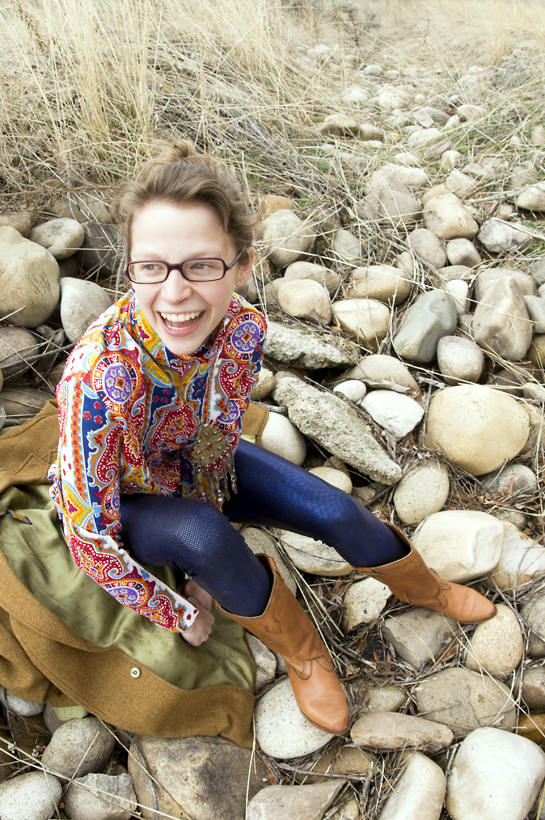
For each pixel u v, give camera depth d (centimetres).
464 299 263
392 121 398
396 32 541
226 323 125
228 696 153
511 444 210
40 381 215
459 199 310
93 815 139
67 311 219
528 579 183
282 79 378
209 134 324
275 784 148
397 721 152
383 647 173
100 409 110
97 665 147
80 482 115
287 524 149
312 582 187
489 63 457
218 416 133
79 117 290
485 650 166
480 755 145
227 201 107
